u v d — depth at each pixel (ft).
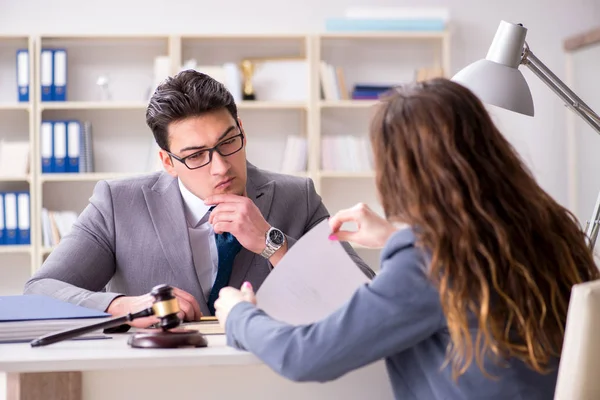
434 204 4.18
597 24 17.84
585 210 17.40
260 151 17.38
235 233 6.85
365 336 4.16
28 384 4.93
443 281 4.07
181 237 7.34
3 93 16.99
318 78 16.62
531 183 4.41
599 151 16.98
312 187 7.98
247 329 4.50
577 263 4.50
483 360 4.13
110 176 16.24
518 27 7.18
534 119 17.83
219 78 16.42
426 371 4.27
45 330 5.28
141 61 17.20
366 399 5.37
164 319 5.03
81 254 7.31
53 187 16.97
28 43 16.87
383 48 17.60
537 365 4.13
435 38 17.12
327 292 4.86
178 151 6.83
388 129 4.40
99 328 5.04
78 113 17.04
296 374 4.23
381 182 4.45
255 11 17.30
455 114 4.31
